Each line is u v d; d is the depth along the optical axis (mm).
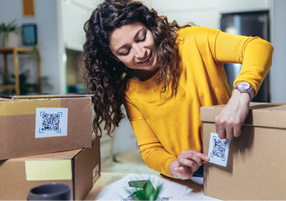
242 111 710
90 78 1101
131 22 918
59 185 645
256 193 757
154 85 1060
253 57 813
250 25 3371
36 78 3604
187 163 819
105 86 1096
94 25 993
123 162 2453
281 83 3104
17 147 805
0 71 3631
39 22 3512
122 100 1174
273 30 3078
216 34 973
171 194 880
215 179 835
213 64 1006
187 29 1055
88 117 878
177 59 1033
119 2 935
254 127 742
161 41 967
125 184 978
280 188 717
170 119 1071
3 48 3244
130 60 979
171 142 1102
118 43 945
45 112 828
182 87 1027
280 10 3033
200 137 1066
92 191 946
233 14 3428
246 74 771
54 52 3510
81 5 3809
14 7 3545
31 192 599
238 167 781
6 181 802
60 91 3535
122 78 1136
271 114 702
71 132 862
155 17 958
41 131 827
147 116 1115
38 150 828
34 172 789
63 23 3564
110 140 2375
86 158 899
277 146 711
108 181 1032
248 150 758
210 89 1029
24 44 3551
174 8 3779
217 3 3600
